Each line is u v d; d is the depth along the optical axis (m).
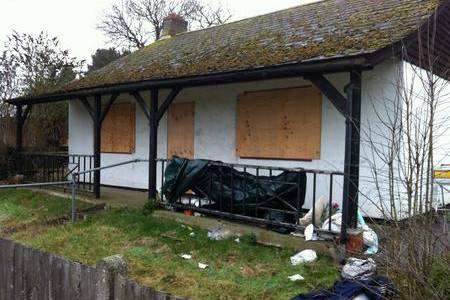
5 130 16.28
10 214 9.76
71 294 3.40
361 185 7.77
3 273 4.11
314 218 6.47
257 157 9.84
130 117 12.96
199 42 12.74
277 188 6.92
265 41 9.37
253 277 5.41
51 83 19.31
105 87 9.98
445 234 3.58
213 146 10.81
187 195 8.45
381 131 7.81
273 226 6.99
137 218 8.21
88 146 14.33
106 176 13.63
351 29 7.80
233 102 10.35
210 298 4.82
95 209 9.53
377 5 9.28
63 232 7.78
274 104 9.52
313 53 6.66
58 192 11.34
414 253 3.47
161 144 12.12
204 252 6.42
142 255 6.38
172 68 9.74
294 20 10.83
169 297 2.79
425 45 7.79
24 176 13.19
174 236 7.20
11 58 19.59
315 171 6.41
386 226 4.03
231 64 7.96
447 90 8.81
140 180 12.62
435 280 3.37
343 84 8.49
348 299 3.74
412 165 3.96
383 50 6.17
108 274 3.12
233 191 7.39
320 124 8.76
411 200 3.79
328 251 5.96
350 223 6.16
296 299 3.96
